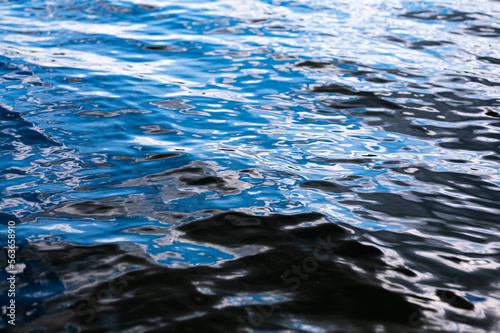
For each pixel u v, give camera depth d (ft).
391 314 6.24
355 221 8.36
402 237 7.96
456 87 14.94
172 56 17.47
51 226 8.03
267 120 12.71
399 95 14.37
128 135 11.62
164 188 9.30
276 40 19.08
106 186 9.35
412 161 10.69
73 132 11.67
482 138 11.84
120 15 21.88
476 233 8.16
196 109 13.29
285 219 8.32
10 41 18.21
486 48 18.37
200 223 8.16
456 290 6.74
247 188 9.36
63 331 5.84
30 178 9.57
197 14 22.24
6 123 11.95
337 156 10.85
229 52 17.84
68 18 21.25
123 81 15.10
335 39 19.24
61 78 15.10
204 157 10.58
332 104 13.79
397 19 21.76
